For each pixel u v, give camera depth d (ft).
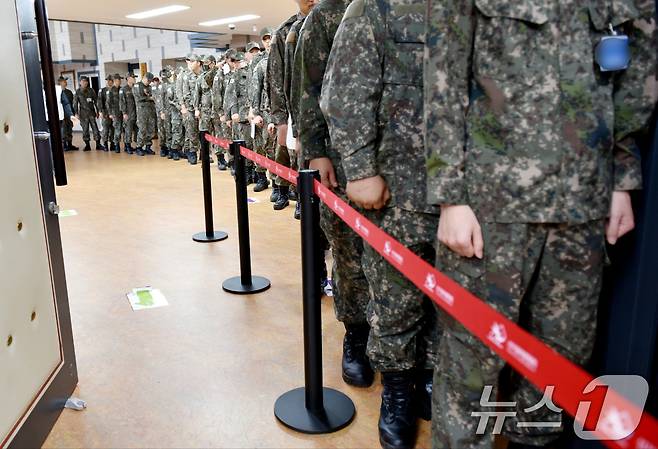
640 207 3.93
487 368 3.78
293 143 11.14
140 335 7.89
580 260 3.58
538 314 3.80
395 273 4.89
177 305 9.06
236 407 5.98
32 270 5.24
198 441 5.39
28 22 5.32
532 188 3.42
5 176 4.77
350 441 5.37
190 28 39.55
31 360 5.14
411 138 4.67
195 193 19.84
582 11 3.39
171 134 31.22
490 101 3.47
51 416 5.57
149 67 50.37
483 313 2.81
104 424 5.68
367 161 4.67
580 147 3.39
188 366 6.93
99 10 30.63
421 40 4.58
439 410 4.11
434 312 5.30
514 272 3.53
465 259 3.69
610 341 4.33
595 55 3.44
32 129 5.34
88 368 6.89
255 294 9.54
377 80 4.65
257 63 18.81
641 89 3.53
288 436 5.45
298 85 6.92
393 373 5.31
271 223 14.87
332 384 6.48
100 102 36.50
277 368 6.86
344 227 6.03
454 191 3.58
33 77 5.42
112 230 14.44
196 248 12.58
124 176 24.57
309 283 5.37
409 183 4.71
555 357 2.36
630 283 4.09
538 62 3.37
